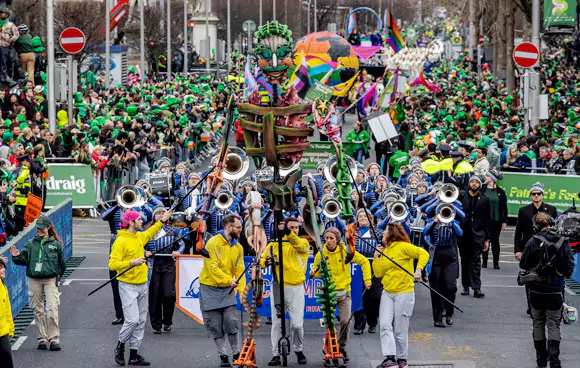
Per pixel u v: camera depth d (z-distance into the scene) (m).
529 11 88.12
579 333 26.05
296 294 22.66
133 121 52.41
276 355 22.75
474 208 30.00
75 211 45.81
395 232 22.11
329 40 67.19
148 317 27.64
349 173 22.86
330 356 22.50
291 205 22.03
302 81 25.08
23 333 25.62
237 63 133.00
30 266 23.69
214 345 24.56
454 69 142.88
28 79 55.53
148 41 125.00
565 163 45.59
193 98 80.50
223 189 28.73
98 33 95.19
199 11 156.50
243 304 23.02
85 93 67.62
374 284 25.48
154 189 31.36
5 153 35.53
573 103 78.88
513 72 94.25
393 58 94.62
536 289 22.08
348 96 69.06
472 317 27.73
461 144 45.22
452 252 26.50
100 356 23.53
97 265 34.53
